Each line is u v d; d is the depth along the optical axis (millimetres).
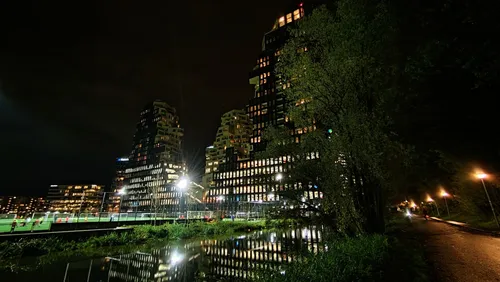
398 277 8625
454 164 25953
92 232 26938
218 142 147625
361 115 13633
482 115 10570
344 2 15078
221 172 126625
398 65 11406
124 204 162000
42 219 32500
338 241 13227
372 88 14859
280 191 16250
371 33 13273
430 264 11922
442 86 10047
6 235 20438
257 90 128250
